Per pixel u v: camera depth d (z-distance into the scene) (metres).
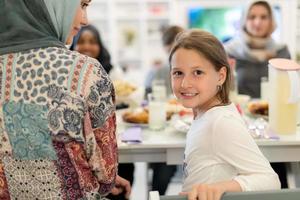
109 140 1.09
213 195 0.93
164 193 2.55
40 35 1.03
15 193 1.06
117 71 2.88
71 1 1.09
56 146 1.01
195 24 4.41
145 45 4.70
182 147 1.54
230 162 1.11
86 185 1.06
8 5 1.02
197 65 1.21
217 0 4.34
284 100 1.57
